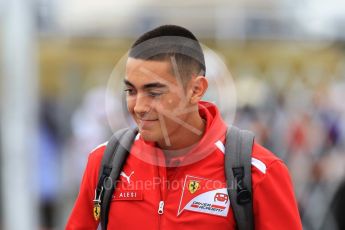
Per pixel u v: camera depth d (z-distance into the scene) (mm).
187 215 7227
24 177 17047
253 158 7258
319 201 20312
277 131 21656
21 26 17094
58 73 24750
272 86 23672
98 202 7500
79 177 21281
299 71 24297
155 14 24375
